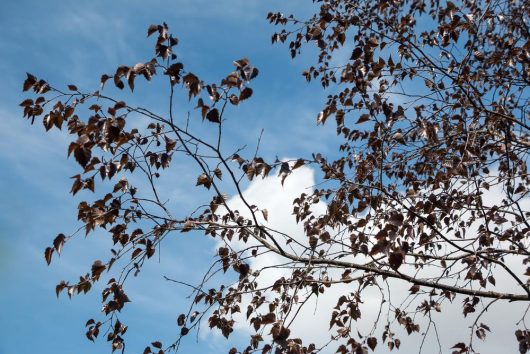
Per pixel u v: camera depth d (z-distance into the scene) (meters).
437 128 4.61
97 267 4.11
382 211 4.53
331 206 4.79
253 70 3.44
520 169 5.51
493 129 5.11
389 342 4.68
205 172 3.89
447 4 4.69
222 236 4.90
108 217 4.09
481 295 4.44
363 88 4.70
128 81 3.36
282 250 4.43
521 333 4.07
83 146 3.52
